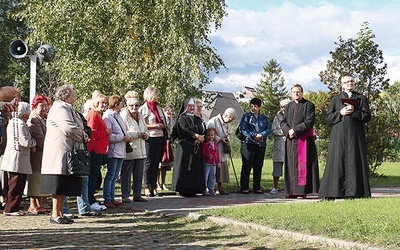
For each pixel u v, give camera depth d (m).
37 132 9.98
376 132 19.94
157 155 12.76
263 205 9.48
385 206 8.69
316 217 7.58
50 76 25.59
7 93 9.60
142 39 21.08
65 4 21.70
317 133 20.67
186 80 20.61
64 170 8.52
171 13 20.89
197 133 12.80
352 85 10.81
